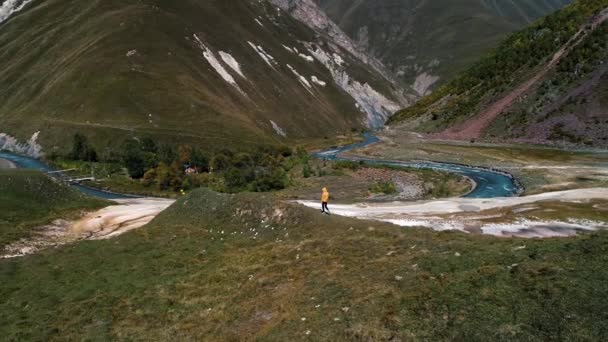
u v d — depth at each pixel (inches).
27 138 5502.0
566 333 664.4
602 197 2020.2
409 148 5310.0
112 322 1094.4
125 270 1411.2
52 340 1034.1
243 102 7445.9
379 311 848.3
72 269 1469.0
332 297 956.6
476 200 2181.3
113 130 5142.7
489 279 852.6
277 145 5497.1
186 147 4443.9
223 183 3432.6
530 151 4217.5
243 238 1566.2
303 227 1498.5
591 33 5002.5
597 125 4128.9
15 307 1214.9
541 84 5132.9
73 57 6806.1
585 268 811.4
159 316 1095.6
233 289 1171.3
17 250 1755.7
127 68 6392.7
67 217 2265.0
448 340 719.7
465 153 4552.2
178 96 6141.7
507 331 698.2
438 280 907.4
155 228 1823.3
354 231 1382.9
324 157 5177.2
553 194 2219.5
